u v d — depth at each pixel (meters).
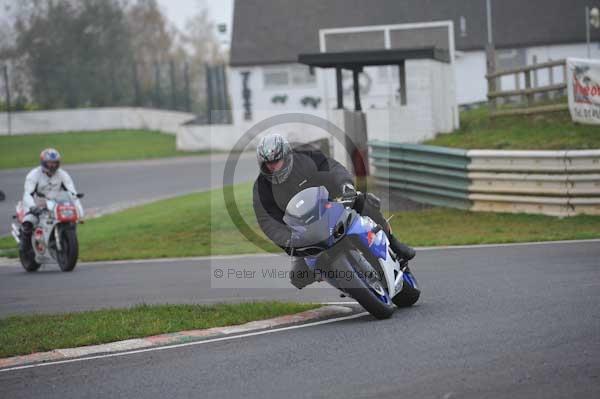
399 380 19.70
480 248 46.00
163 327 27.45
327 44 96.81
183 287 39.09
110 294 38.62
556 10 149.88
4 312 35.44
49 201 50.62
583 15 148.75
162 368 22.56
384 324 26.34
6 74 170.00
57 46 196.12
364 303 26.64
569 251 41.34
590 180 55.28
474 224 57.16
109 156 133.25
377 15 156.62
